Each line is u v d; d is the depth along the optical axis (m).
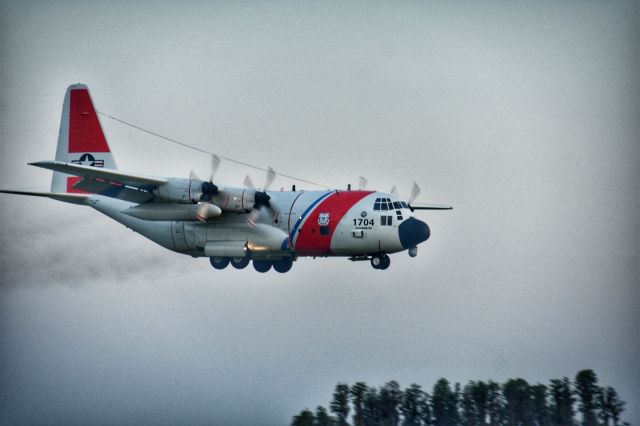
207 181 133.12
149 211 133.75
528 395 114.00
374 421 113.88
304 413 115.38
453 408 113.75
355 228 133.75
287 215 136.62
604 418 113.12
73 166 124.81
